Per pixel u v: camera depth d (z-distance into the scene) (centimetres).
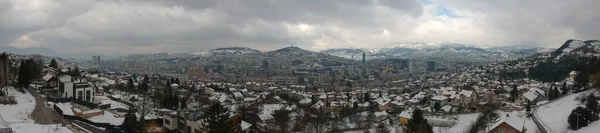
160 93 11694
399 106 13200
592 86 9206
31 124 5378
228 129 5891
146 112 7950
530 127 7106
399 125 9050
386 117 10469
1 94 7469
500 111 9806
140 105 8712
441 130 7888
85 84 8981
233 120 6650
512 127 6191
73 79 9800
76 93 8600
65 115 6581
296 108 12938
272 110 11506
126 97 10475
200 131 6366
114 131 6178
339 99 16300
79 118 6506
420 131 6009
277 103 13312
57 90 8994
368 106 13462
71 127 5809
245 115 9856
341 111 12288
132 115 6450
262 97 15650
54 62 16275
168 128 6881
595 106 6631
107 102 8350
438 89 18612
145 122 6994
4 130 4644
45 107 7162
